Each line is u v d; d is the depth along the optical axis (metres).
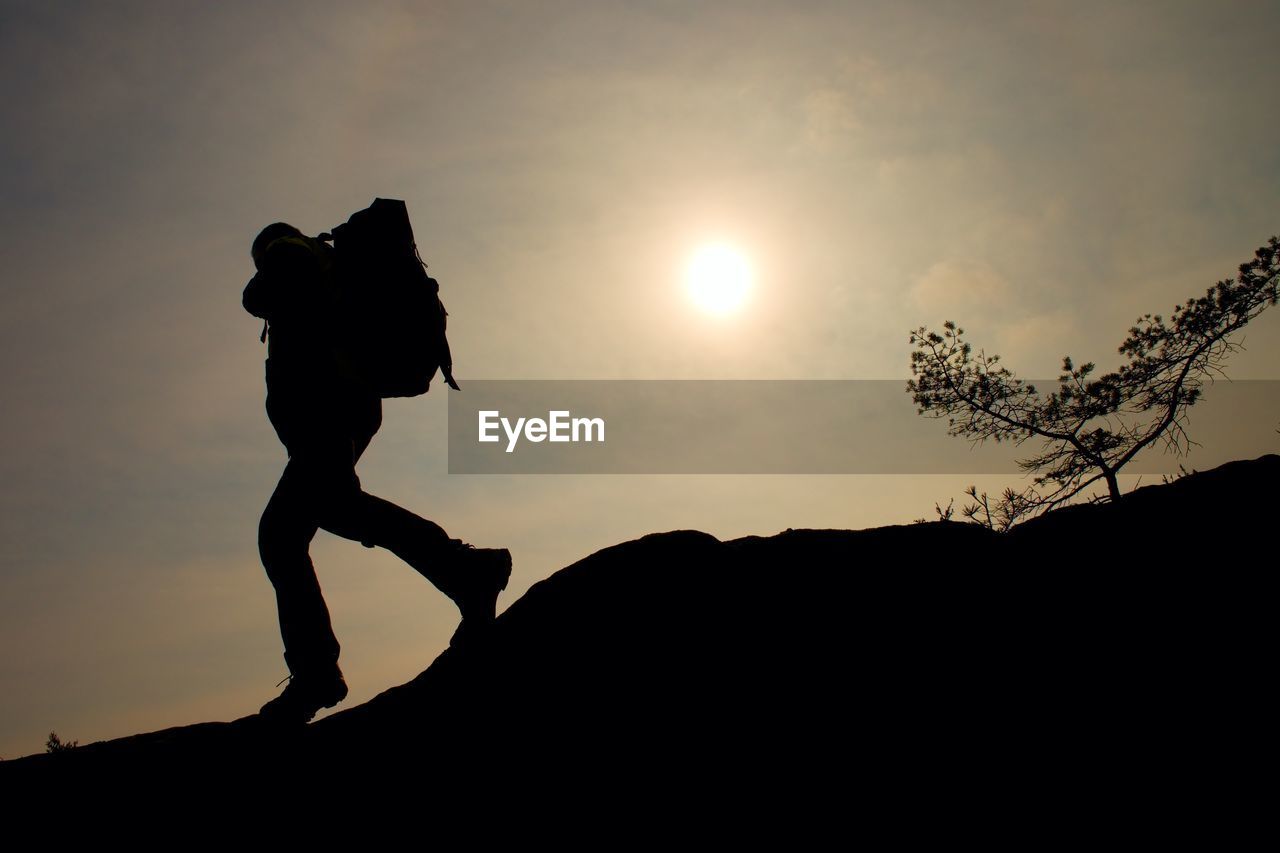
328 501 3.79
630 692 3.42
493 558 4.05
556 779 3.13
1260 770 2.67
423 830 3.05
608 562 4.22
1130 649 3.23
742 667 3.44
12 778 3.67
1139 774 2.75
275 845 3.11
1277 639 3.12
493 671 3.73
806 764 2.98
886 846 2.67
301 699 3.71
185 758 3.64
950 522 4.27
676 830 2.84
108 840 3.22
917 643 3.43
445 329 4.12
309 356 3.82
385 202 4.14
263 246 4.11
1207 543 3.68
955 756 2.93
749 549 4.20
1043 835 2.62
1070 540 3.96
